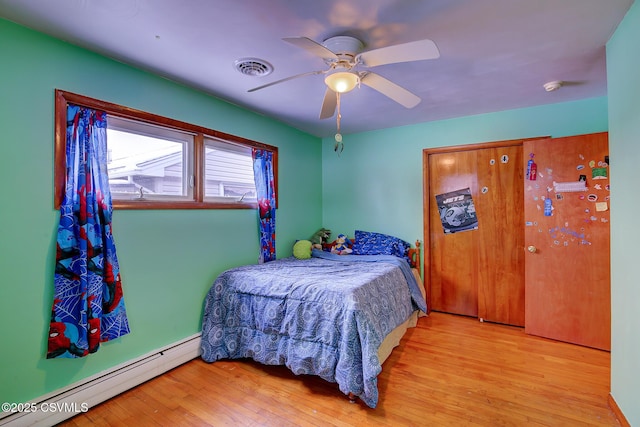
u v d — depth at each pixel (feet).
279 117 10.68
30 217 5.36
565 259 8.82
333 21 5.12
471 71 7.12
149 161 7.31
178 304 7.70
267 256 10.36
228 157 9.39
